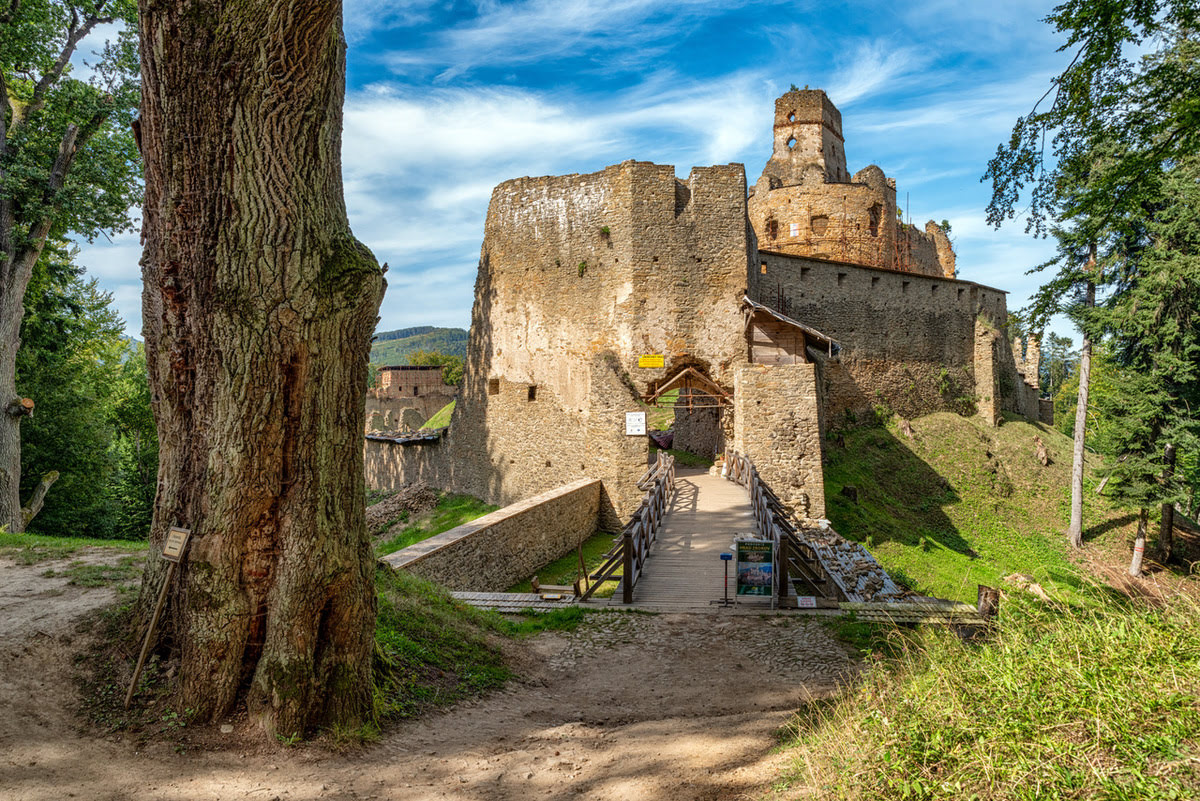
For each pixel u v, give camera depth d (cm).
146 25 433
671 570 1003
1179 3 647
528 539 1348
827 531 1524
